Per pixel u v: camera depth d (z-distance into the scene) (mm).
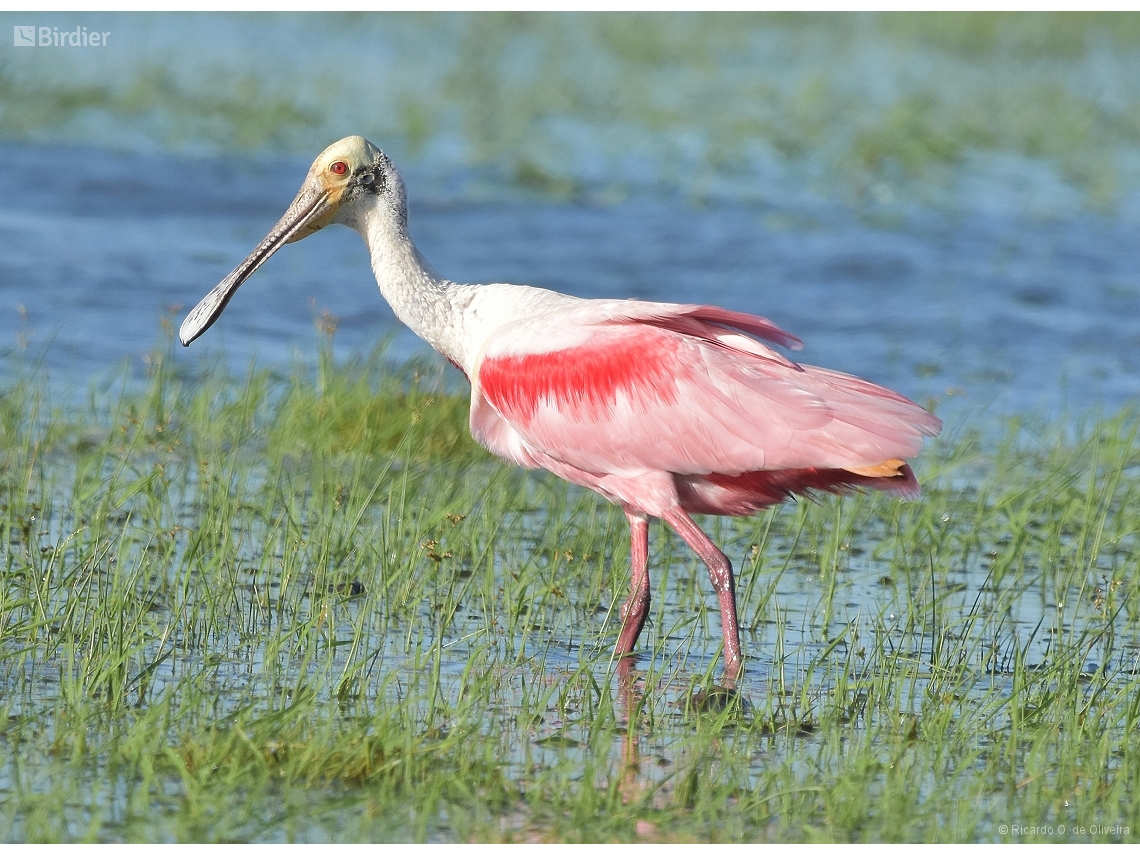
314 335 21125
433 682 9859
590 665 11023
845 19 56094
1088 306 25234
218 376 18453
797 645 11719
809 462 10867
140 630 10625
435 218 28203
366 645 10703
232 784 8320
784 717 10117
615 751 9406
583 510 14578
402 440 15281
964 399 19922
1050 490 15562
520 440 12219
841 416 10812
